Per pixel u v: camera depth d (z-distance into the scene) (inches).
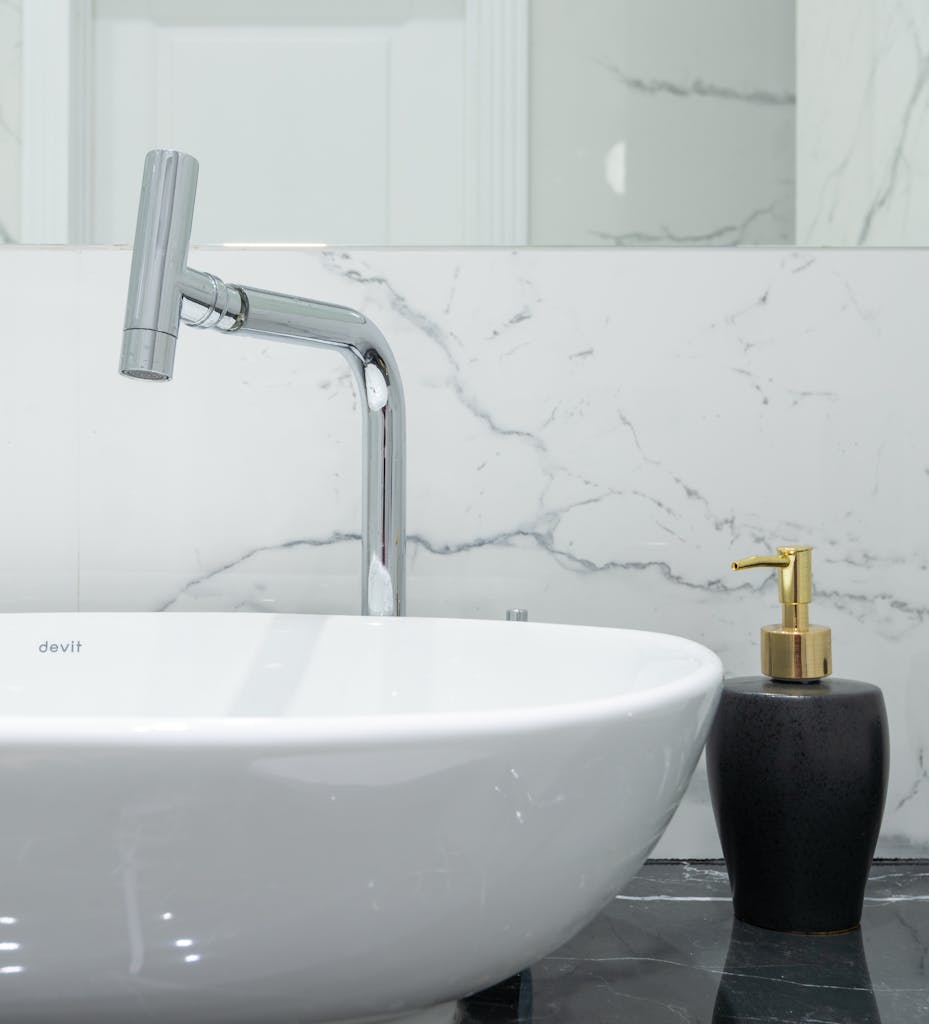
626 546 28.5
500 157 29.7
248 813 11.3
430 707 23.3
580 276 28.8
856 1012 18.6
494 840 12.5
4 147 29.6
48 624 24.4
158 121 29.7
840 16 30.0
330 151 29.7
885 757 22.7
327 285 28.9
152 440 28.5
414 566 28.5
